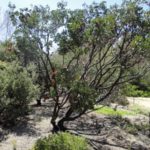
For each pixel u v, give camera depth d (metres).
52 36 12.21
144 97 31.73
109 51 12.99
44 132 11.61
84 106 10.66
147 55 11.14
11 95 12.23
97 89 11.80
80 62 12.45
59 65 15.26
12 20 12.42
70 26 11.09
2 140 10.50
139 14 10.74
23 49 13.55
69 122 13.74
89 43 11.46
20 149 9.83
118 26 10.90
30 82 13.07
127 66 11.48
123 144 12.38
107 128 13.84
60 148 8.01
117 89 14.32
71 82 11.02
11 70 13.49
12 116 12.05
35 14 12.01
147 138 14.09
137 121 16.55
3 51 18.48
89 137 12.11
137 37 10.27
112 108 18.44
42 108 15.93
